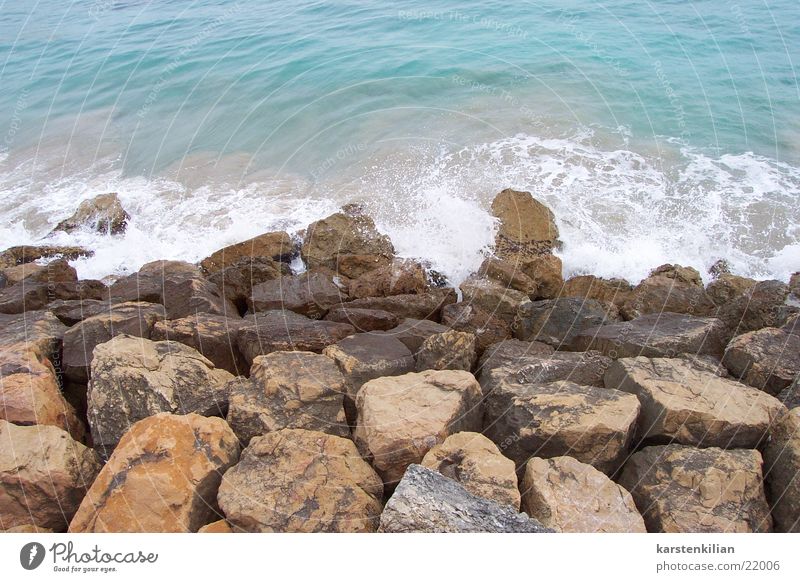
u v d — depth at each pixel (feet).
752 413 20.84
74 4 84.12
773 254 35.86
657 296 31.48
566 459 19.84
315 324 28.04
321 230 36.17
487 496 18.54
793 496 18.78
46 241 39.14
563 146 45.11
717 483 19.11
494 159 43.86
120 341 24.36
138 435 19.76
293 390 22.31
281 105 51.96
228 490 18.71
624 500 18.76
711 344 26.66
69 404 24.21
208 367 24.48
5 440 20.06
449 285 35.17
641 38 59.11
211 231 39.70
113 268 37.22
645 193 40.32
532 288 33.12
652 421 21.31
